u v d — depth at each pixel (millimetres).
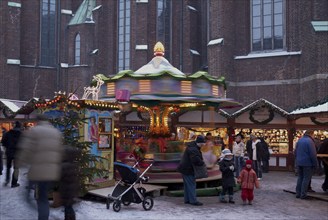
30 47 49844
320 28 31672
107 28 46188
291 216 10625
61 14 51625
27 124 26672
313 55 32062
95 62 46625
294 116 16828
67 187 8695
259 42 36812
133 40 44312
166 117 16359
